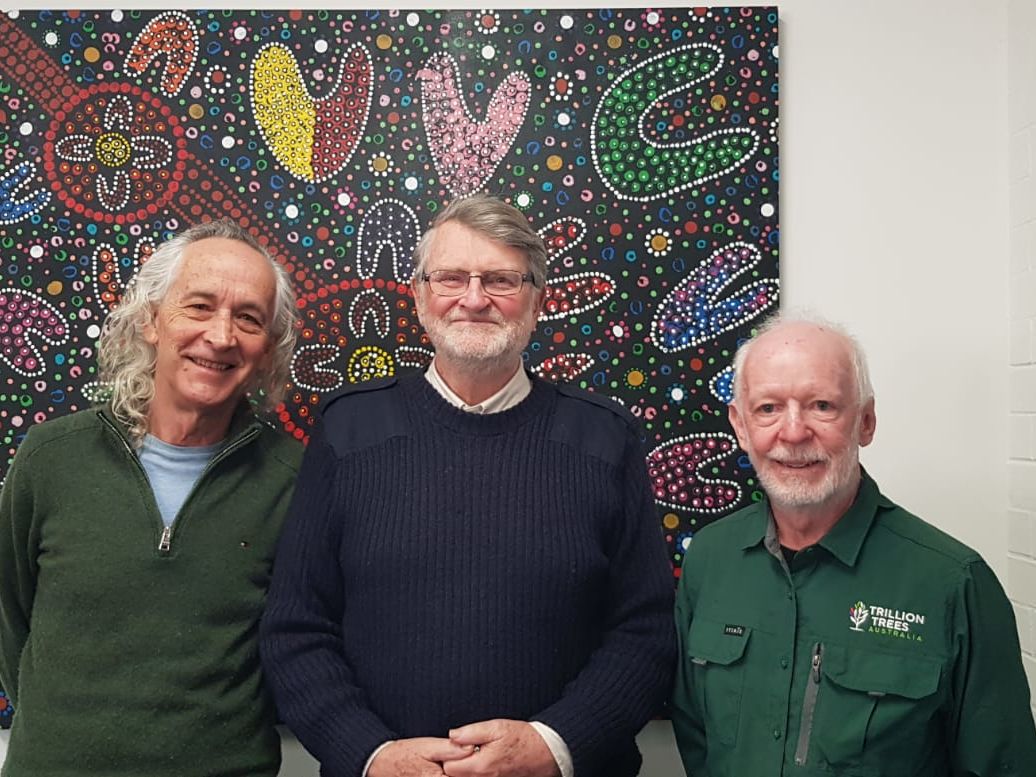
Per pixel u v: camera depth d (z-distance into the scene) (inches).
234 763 48.1
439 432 50.3
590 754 45.4
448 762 43.1
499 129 65.2
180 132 64.8
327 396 54.2
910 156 66.1
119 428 49.9
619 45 65.1
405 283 65.0
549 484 49.0
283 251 64.8
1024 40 63.6
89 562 47.3
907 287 65.8
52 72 64.7
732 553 49.9
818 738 43.3
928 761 43.9
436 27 65.3
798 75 66.2
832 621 45.1
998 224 66.0
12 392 64.1
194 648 47.9
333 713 45.7
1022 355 63.7
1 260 64.4
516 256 50.1
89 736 45.9
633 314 64.7
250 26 65.1
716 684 46.9
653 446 64.5
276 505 52.4
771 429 45.2
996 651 43.3
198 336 48.8
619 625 50.2
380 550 47.0
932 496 65.6
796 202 65.9
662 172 64.9
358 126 65.1
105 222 64.6
